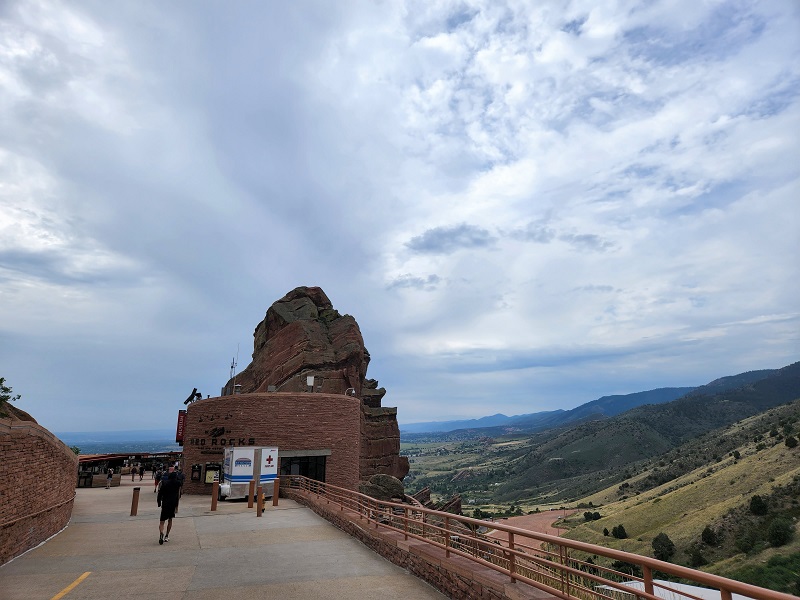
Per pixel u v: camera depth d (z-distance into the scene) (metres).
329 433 29.84
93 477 34.69
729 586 3.70
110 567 9.96
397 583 8.77
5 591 8.22
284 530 14.84
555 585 7.55
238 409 29.17
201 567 9.98
